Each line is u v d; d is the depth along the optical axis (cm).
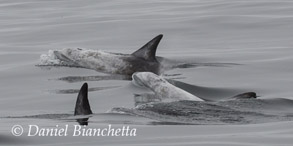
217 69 5666
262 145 3241
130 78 5475
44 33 7800
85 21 8525
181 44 7112
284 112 4056
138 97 4662
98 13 9225
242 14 8594
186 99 4525
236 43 7044
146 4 10012
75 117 3944
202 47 6894
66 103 4566
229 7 9206
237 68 5688
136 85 4997
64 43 7238
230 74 5481
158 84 4825
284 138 3372
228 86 5066
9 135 3525
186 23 8131
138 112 4009
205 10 9038
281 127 3650
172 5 9738
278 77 5325
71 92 4912
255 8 9056
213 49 6744
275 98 4306
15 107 4494
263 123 3769
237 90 4944
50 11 9606
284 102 4244
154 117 3894
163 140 3384
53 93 4897
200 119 3844
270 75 5403
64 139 3447
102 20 8562
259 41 7081
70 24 8325
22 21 8744
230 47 6825
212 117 3891
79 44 7188
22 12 9638
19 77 5500
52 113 4225
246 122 3791
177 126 3688
